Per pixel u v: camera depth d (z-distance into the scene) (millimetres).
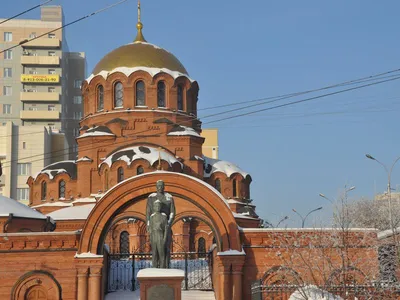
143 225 57969
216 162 67125
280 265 35188
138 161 56656
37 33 110750
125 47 63531
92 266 34812
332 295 29156
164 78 61375
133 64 61469
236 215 58469
